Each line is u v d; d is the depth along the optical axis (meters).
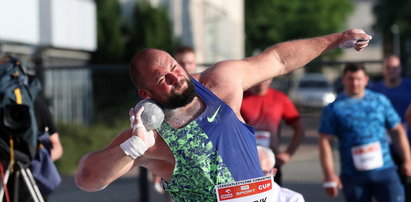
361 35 5.12
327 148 9.19
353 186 9.09
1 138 7.50
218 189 4.70
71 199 13.56
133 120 4.50
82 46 22.66
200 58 33.31
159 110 4.52
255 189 4.83
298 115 9.07
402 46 71.44
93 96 22.89
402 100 10.41
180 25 31.28
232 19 41.22
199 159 4.67
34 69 13.00
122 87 23.14
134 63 4.77
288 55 5.17
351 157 9.06
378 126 9.01
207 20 34.81
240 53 43.66
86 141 17.66
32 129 7.58
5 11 17.50
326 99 33.78
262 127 8.70
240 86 5.02
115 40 25.31
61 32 21.00
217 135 4.72
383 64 10.59
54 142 8.26
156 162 4.81
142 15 26.44
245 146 4.84
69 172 16.62
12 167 7.57
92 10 23.53
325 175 9.20
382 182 9.03
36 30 19.42
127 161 4.55
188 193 4.78
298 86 35.66
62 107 21.03
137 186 14.68
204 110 4.78
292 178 15.11
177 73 4.72
